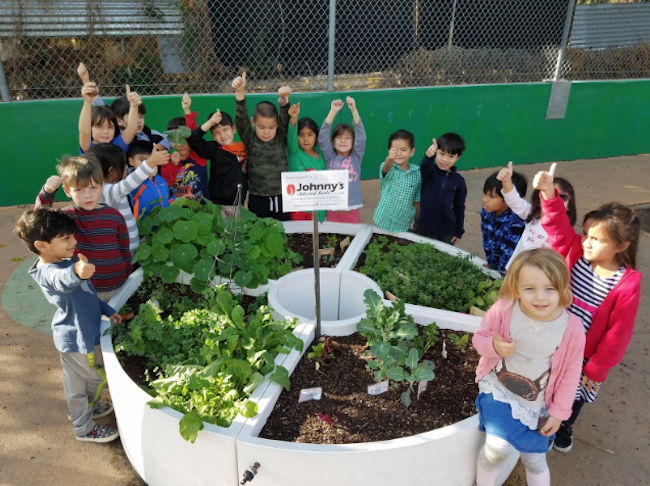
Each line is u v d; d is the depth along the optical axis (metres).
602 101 7.97
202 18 6.35
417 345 2.87
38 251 2.44
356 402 2.54
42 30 5.84
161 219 3.45
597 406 3.31
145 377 2.68
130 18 6.10
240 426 2.24
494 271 3.63
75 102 5.79
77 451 2.88
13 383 3.33
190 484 2.40
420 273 3.51
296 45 7.00
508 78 7.61
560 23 7.56
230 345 2.62
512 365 2.24
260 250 3.44
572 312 2.60
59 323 2.64
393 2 7.11
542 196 2.55
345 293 3.59
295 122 4.20
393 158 4.07
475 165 7.74
